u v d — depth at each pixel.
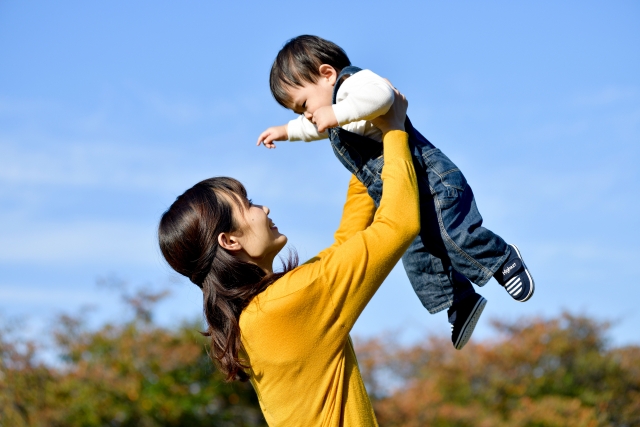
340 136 2.57
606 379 13.37
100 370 11.76
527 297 2.43
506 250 2.46
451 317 2.62
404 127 2.51
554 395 13.16
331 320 2.17
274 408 2.25
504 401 13.57
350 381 2.22
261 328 2.20
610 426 12.92
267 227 2.44
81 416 11.49
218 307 2.30
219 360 2.30
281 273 2.32
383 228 2.19
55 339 11.96
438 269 2.59
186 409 12.02
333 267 2.16
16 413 11.28
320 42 2.75
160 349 12.00
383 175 2.30
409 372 15.35
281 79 2.78
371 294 2.19
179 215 2.39
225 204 2.39
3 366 11.40
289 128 2.87
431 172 2.50
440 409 13.60
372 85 2.32
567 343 13.54
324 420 2.17
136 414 11.80
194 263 2.36
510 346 13.81
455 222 2.46
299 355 2.18
